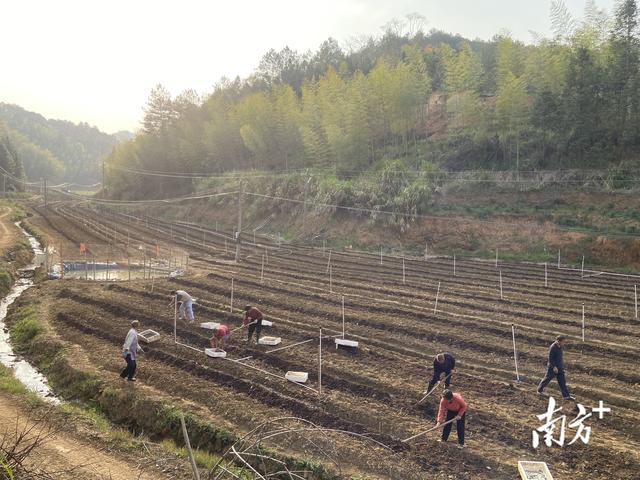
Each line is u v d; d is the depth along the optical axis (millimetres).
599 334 18172
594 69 44188
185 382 13234
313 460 9602
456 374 13938
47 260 30109
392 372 14109
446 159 51938
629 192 38406
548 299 23984
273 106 67000
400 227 42375
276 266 33719
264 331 17703
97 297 22453
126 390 12859
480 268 33188
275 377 13586
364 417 11414
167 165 87938
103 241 45062
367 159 55094
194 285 26062
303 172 55156
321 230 46000
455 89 55062
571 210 39000
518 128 46438
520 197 42844
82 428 11172
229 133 72500
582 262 32562
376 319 19438
